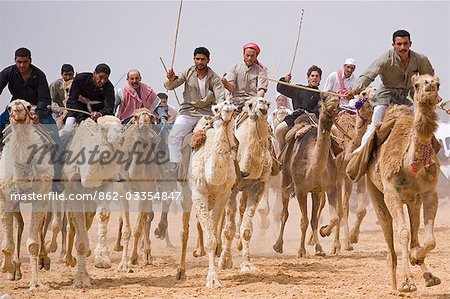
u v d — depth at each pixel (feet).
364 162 40.73
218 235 55.21
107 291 42.73
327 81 69.36
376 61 45.93
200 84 53.06
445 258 55.21
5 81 47.62
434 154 37.83
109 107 50.14
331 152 56.59
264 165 48.06
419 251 37.55
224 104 42.37
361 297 39.73
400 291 36.73
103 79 49.39
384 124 40.09
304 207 56.59
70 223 49.49
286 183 58.39
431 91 35.88
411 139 37.37
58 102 65.77
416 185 37.96
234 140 43.52
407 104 46.39
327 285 43.70
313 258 56.18
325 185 55.88
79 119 49.67
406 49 45.24
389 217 40.78
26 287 44.45
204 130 43.86
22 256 59.00
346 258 56.13
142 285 44.62
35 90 47.96
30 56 47.44
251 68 57.82
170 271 49.88
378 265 52.19
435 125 36.42
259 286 42.98
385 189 38.24
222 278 45.98
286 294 40.70
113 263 54.65
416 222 39.47
